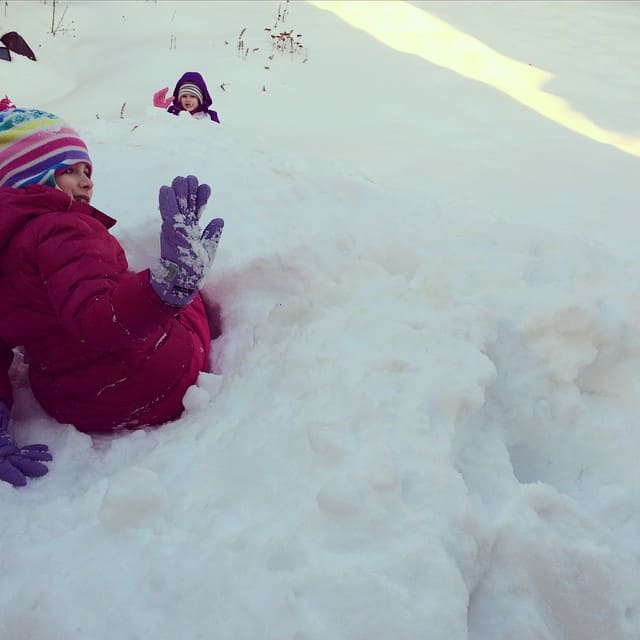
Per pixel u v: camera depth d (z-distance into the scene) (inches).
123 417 76.2
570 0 402.6
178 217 59.1
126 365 73.7
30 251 66.8
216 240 61.6
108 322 61.0
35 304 69.6
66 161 72.9
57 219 66.8
